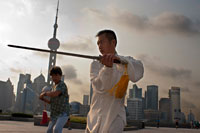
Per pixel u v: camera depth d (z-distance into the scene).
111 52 2.04
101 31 2.10
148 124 31.30
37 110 123.44
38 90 197.62
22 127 10.30
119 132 1.83
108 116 1.85
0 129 8.38
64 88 3.61
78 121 13.42
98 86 1.93
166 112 169.38
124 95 1.90
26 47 1.62
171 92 174.62
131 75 1.74
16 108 196.25
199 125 31.03
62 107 3.57
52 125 3.66
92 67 2.06
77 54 1.62
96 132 1.84
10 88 184.25
